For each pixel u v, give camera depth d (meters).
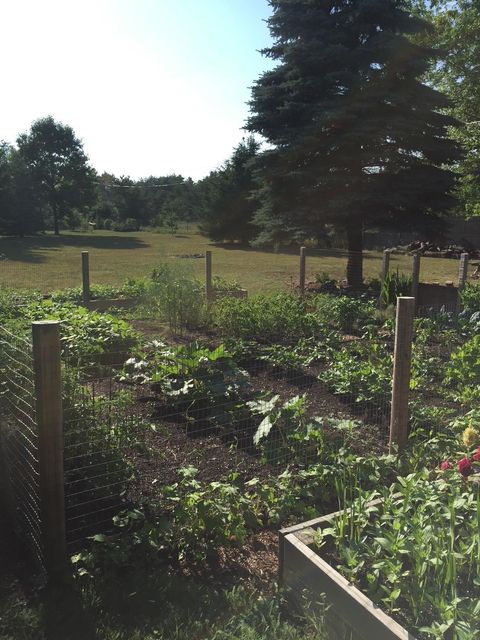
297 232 15.89
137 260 28.84
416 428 4.87
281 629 2.50
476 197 20.16
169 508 3.50
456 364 6.18
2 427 3.80
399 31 15.20
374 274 20.91
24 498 3.31
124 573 2.97
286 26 15.21
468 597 2.42
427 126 14.80
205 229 46.19
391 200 14.20
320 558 2.60
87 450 3.72
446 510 2.83
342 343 8.16
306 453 4.33
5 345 3.94
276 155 15.35
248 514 3.34
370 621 2.25
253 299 10.10
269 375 6.64
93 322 7.14
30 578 2.94
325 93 14.96
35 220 54.25
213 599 2.77
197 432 4.80
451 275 20.84
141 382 5.76
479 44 19.81
